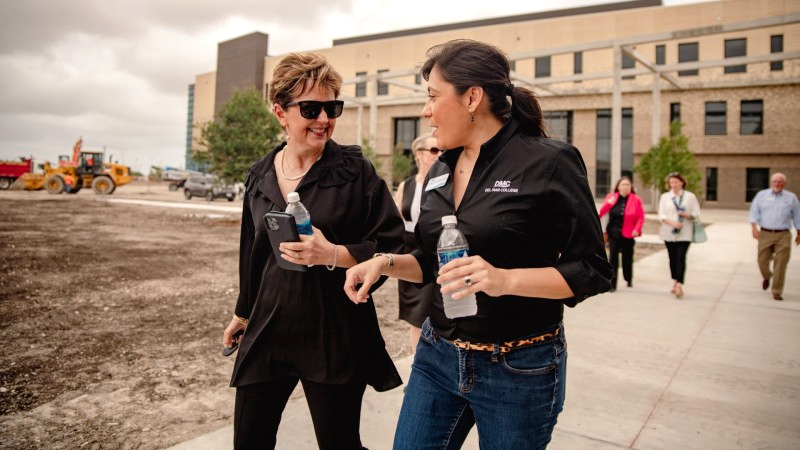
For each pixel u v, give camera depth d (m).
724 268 9.73
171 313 5.85
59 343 4.65
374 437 2.86
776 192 7.02
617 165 24.83
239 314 1.98
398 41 46.78
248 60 64.00
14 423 3.04
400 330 5.38
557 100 39.25
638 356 4.41
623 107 37.75
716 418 3.19
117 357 4.30
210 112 71.06
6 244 11.48
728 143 35.53
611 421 3.14
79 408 3.28
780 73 34.62
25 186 41.91
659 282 8.20
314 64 1.78
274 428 1.83
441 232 1.50
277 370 1.79
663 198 7.10
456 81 1.40
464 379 1.42
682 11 36.75
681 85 35.09
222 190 35.19
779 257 6.83
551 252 1.40
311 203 1.81
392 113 45.44
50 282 7.44
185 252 11.13
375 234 1.89
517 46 41.59
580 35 39.50
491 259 1.36
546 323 1.41
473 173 1.42
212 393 3.57
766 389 3.67
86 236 13.69
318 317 1.76
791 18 19.75
